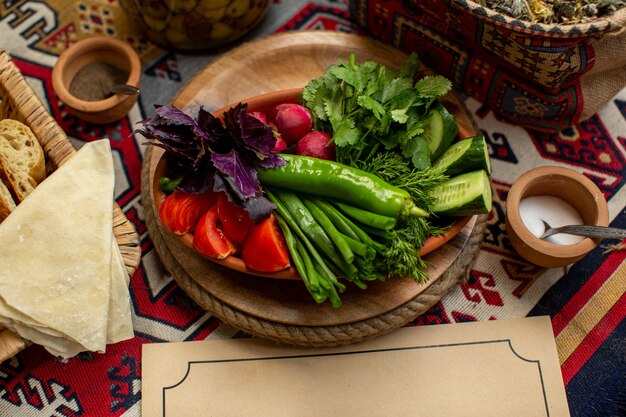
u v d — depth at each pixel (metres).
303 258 1.04
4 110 1.16
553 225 1.24
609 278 1.27
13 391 1.19
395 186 1.06
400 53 1.35
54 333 0.99
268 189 1.08
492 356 1.21
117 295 1.03
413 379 1.19
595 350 1.22
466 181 1.06
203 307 1.17
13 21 1.44
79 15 1.45
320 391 1.18
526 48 1.12
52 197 1.01
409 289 1.16
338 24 1.49
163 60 1.43
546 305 1.25
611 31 1.09
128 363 1.20
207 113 1.06
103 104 1.27
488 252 1.29
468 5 1.10
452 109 1.29
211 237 1.04
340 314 1.14
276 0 1.49
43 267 0.98
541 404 1.18
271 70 1.34
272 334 1.14
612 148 1.37
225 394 1.17
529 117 1.34
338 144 1.06
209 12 1.26
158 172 1.09
